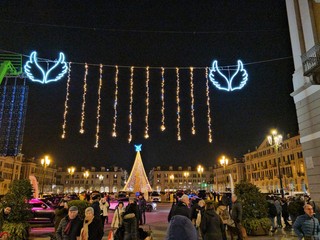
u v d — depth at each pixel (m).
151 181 139.62
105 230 16.33
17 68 21.33
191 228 4.80
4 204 12.24
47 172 110.88
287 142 70.75
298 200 14.68
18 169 87.19
